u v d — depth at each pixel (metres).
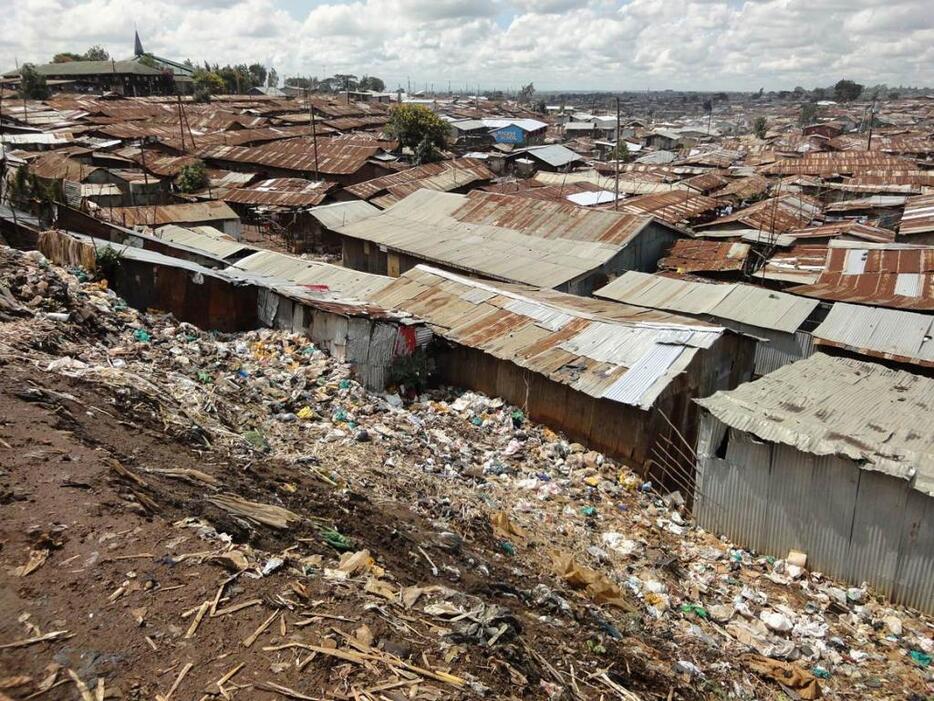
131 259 15.73
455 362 16.03
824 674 8.26
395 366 15.23
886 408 10.91
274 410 12.60
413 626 5.74
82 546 5.71
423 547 7.93
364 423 13.07
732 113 183.38
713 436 11.20
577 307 17.06
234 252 25.86
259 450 9.80
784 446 10.30
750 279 24.58
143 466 7.46
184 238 28.09
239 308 17.22
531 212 28.81
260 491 7.87
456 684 5.11
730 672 7.85
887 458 9.42
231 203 41.41
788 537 10.56
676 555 10.65
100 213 30.39
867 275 21.62
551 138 95.50
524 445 13.61
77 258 16.03
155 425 9.01
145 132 60.50
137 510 6.32
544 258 24.89
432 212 31.31
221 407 11.19
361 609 5.70
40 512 6.00
